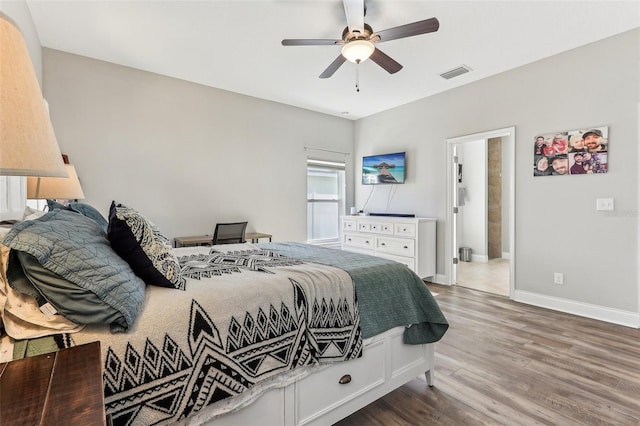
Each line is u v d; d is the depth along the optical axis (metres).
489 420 1.59
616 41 2.80
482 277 4.70
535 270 3.37
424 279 4.48
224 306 1.18
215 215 4.12
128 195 3.50
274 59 3.26
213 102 4.06
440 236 4.34
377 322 1.64
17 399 0.57
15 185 1.84
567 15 2.50
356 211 5.53
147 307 1.07
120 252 1.18
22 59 0.66
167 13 2.47
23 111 0.64
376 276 1.73
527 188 3.41
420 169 4.57
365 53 2.34
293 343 1.33
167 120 3.72
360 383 1.59
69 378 0.65
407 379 1.80
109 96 3.36
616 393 1.79
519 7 2.40
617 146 2.81
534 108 3.34
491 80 3.70
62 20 2.57
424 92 4.25
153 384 0.98
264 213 4.56
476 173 6.10
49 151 0.69
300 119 4.93
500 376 1.98
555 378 1.95
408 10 2.43
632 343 2.42
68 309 0.90
